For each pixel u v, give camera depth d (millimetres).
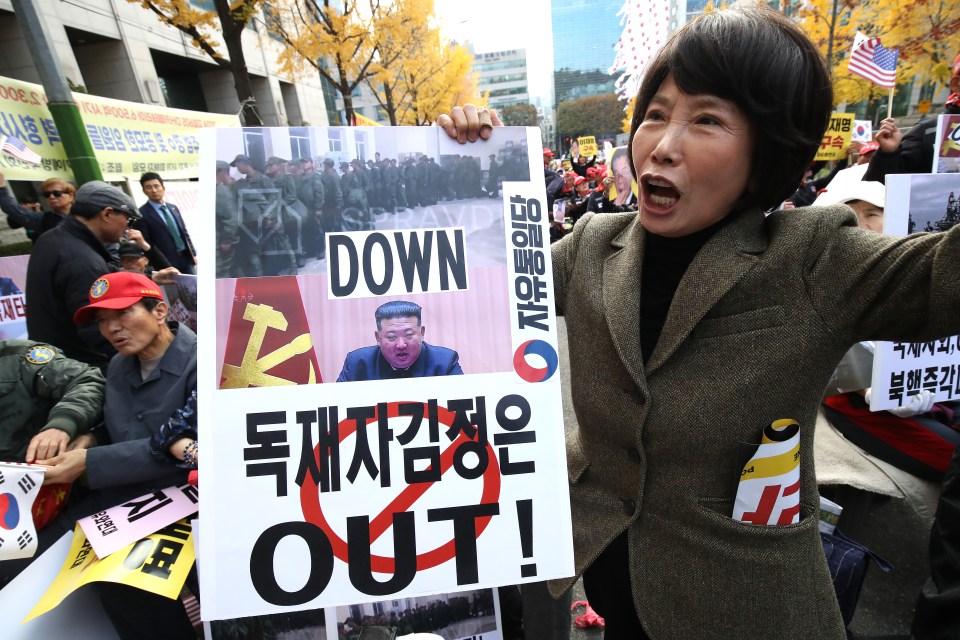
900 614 1734
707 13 875
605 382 1012
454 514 973
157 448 1501
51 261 2539
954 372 1649
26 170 4031
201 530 928
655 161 873
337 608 1438
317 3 9336
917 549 1825
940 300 685
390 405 983
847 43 11312
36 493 1385
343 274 1010
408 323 1011
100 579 1290
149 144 5277
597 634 1808
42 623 1344
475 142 1054
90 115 4621
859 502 1870
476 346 1012
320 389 974
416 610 1465
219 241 991
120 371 1699
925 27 10133
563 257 1194
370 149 1028
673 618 942
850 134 5781
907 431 1745
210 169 995
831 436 1946
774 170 871
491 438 993
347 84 10969
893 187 1483
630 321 959
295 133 1011
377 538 956
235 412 957
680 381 910
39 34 3787
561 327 4867
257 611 925
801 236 849
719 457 894
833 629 922
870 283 788
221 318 977
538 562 978
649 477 969
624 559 1050
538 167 1070
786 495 866
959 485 1165
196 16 6461
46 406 1779
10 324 3898
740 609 893
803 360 838
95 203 2631
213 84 15289
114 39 10477
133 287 1607
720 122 827
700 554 915
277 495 946
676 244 981
